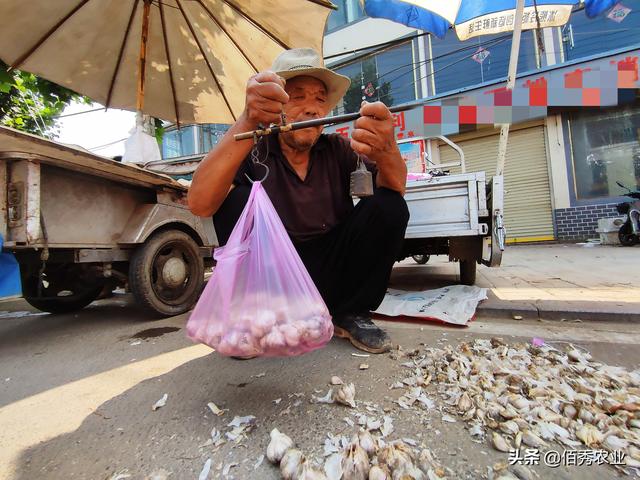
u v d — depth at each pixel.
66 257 2.45
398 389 1.40
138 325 2.80
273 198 1.72
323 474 0.91
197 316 1.31
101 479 0.99
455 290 2.84
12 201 2.04
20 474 1.02
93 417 1.33
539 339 1.83
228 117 3.77
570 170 7.71
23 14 2.55
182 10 3.00
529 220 8.17
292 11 2.95
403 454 0.96
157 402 1.41
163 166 4.52
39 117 5.62
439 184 2.77
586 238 7.57
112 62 3.10
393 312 2.42
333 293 1.95
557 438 1.06
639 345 1.77
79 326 2.89
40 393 1.58
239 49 3.28
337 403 1.31
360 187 1.52
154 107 3.53
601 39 7.83
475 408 1.20
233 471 0.99
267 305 1.20
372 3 4.62
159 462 1.05
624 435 1.05
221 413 1.29
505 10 4.37
